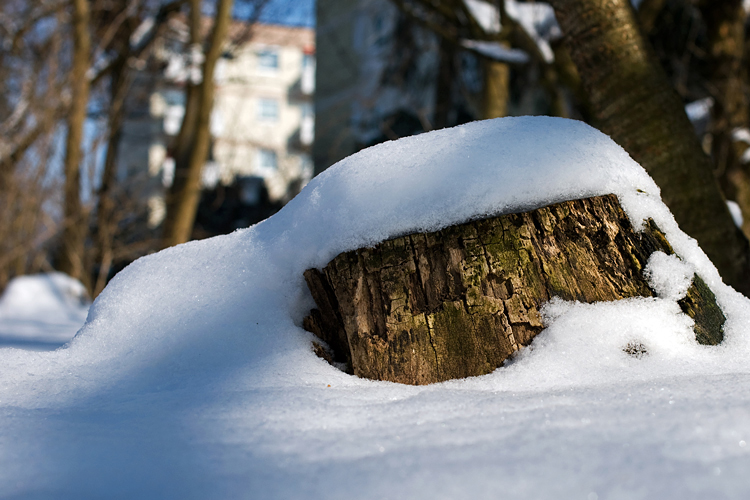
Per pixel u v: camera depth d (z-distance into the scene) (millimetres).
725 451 798
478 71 11219
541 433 945
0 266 9492
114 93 12266
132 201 10562
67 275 10000
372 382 1554
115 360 1720
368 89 16281
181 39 12523
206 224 18750
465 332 1565
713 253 2494
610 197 1660
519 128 1721
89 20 10539
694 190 2488
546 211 1615
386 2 15344
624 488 708
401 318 1611
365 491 762
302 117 31719
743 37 5863
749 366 1435
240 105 19906
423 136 1786
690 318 1555
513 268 1584
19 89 10477
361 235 1664
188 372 1601
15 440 1036
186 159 10031
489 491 736
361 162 1773
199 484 826
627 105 2559
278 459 916
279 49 31188
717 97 5730
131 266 2074
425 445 938
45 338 4992
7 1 10656
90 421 1214
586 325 1512
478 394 1285
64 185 9812
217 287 1836
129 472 886
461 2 6262
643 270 1618
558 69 5699
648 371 1407
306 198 1825
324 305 1771
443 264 1617
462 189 1616
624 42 2539
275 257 1808
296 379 1525
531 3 5973
